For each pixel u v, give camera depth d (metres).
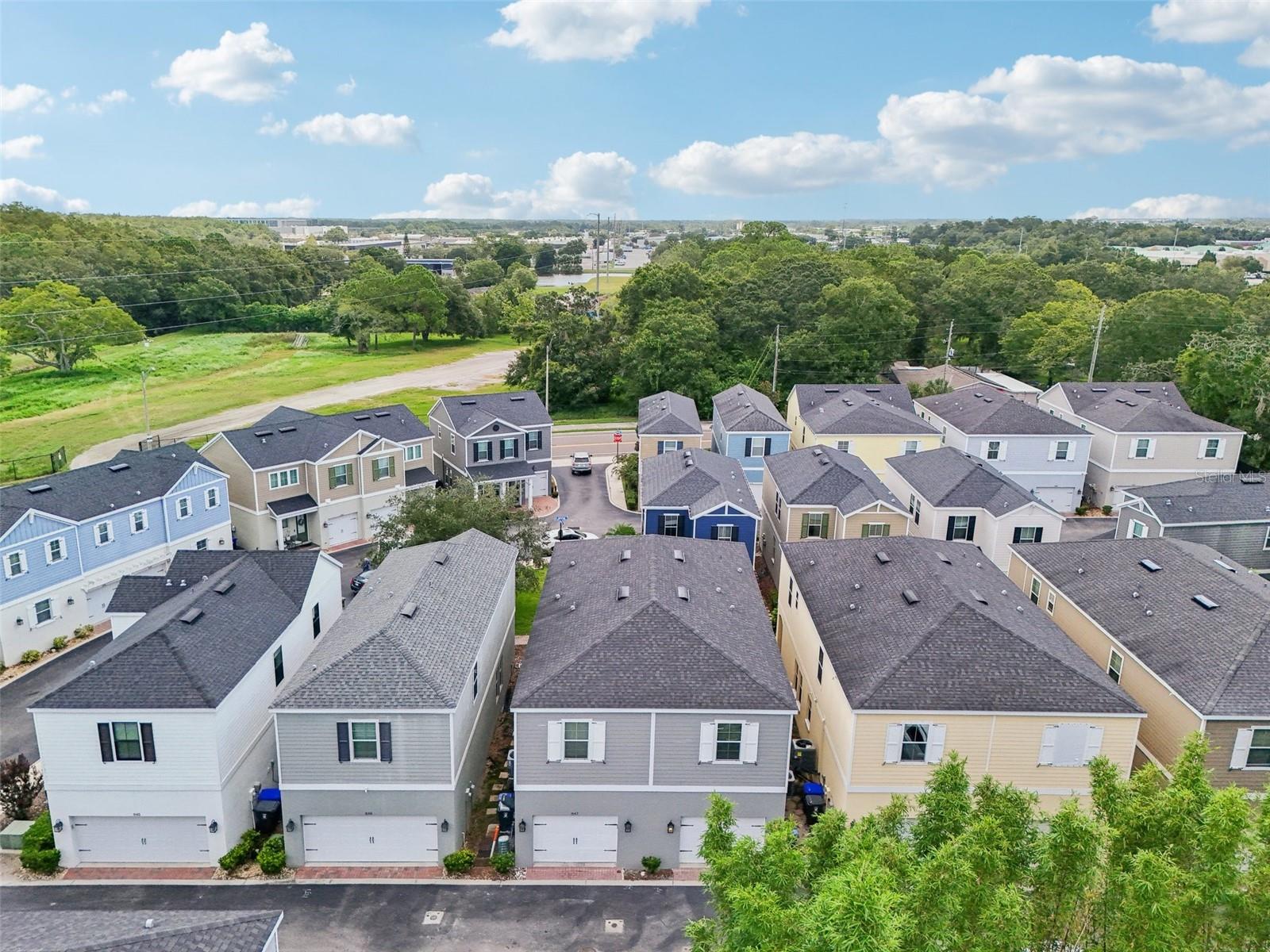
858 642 27.39
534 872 25.06
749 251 127.69
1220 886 14.48
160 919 17.55
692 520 41.66
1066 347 80.31
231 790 25.52
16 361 101.19
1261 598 28.27
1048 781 25.11
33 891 24.08
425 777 24.38
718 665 25.08
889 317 83.81
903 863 14.99
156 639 25.52
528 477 56.69
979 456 55.25
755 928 13.55
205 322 127.12
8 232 135.62
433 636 26.38
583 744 24.45
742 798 25.02
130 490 41.16
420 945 22.00
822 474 44.56
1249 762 25.30
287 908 23.30
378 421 53.97
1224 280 107.00
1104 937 14.95
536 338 91.12
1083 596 32.91
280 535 47.88
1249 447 60.81
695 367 81.06
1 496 36.78
